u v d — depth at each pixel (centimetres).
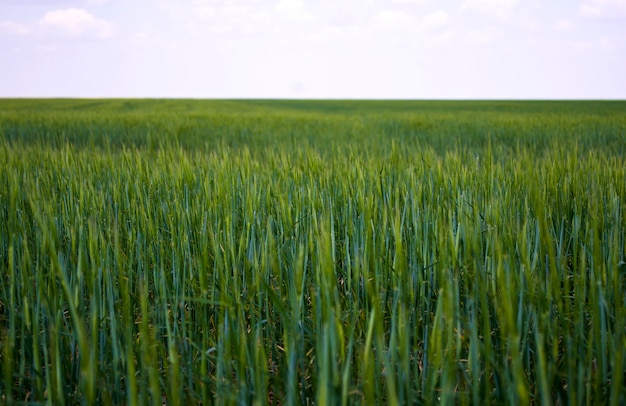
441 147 1334
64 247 373
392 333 218
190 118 2139
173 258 324
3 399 248
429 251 337
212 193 464
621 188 462
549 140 1289
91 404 196
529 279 250
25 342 264
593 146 1255
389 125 1756
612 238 302
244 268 293
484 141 1398
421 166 567
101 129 1586
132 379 213
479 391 237
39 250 321
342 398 192
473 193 444
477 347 221
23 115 2177
